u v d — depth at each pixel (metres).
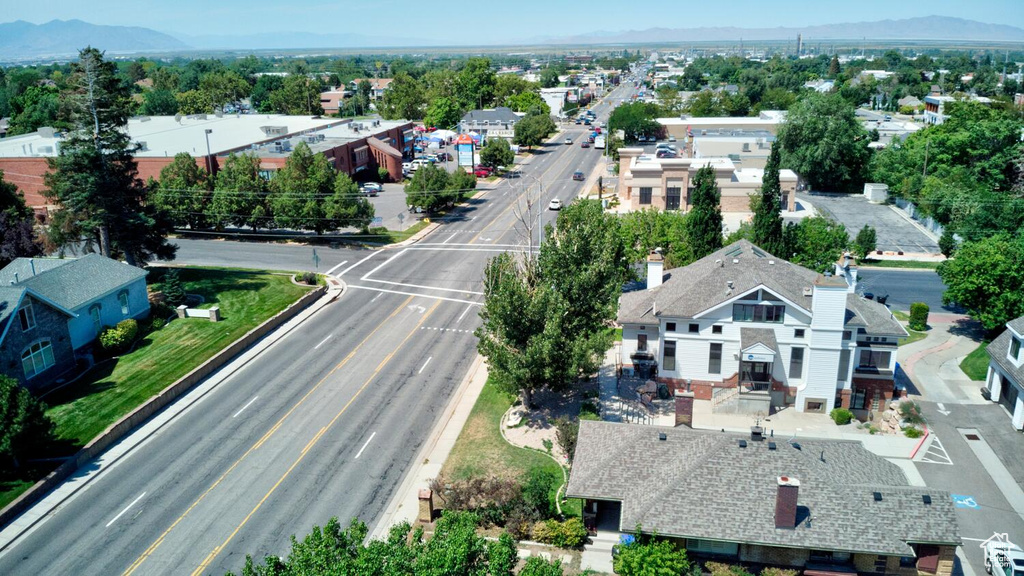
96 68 60.72
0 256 63.47
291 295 65.31
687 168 96.12
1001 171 103.12
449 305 64.31
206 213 85.31
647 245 65.19
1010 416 43.59
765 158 114.75
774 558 28.22
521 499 33.84
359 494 36.41
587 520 32.41
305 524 34.00
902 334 42.50
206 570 30.91
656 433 32.31
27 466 38.09
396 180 122.81
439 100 177.88
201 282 68.75
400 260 78.44
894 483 30.12
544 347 40.09
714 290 44.72
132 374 49.03
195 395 47.16
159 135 117.31
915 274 72.12
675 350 45.06
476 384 48.78
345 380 49.50
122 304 55.62
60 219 63.09
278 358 53.19
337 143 112.44
